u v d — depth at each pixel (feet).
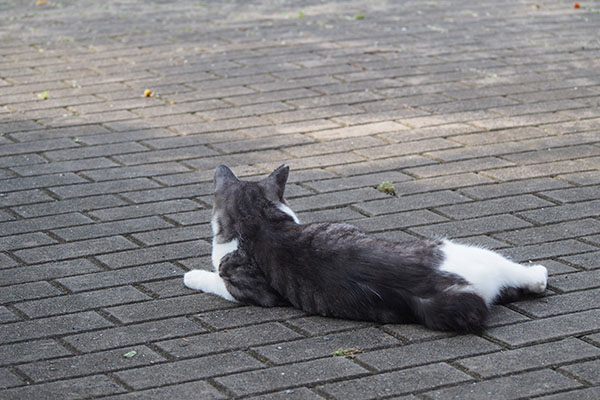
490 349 15.53
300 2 48.47
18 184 24.44
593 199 22.88
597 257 19.42
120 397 14.24
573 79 33.40
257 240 17.67
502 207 22.50
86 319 17.13
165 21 43.75
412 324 16.51
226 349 15.87
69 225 21.83
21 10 46.78
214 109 30.58
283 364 15.25
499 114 29.71
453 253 16.57
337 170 25.27
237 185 18.75
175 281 18.93
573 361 15.02
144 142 27.68
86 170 25.50
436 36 39.93
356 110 30.27
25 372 15.11
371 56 36.73
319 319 17.03
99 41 39.60
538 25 41.93
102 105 31.07
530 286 17.39
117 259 19.97
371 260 16.48
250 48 38.14
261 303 17.61
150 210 22.79
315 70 34.76
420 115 29.71
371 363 15.15
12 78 34.01
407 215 22.15
